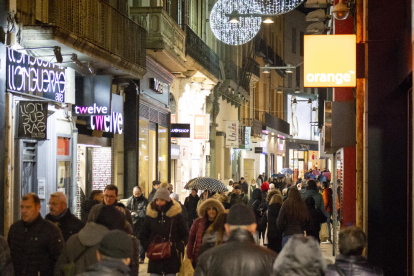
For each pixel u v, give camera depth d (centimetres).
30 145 1839
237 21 2658
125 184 2756
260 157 7625
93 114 2062
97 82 2056
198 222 1223
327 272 703
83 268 835
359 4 1630
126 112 2759
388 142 1533
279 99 8694
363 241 714
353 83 1549
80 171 2472
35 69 1744
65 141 2033
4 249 855
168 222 1265
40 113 1670
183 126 3653
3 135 1589
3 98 1582
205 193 2220
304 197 2006
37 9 1781
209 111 4838
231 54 5491
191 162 4350
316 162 10625
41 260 989
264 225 1845
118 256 618
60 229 1062
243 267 664
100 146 2483
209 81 4228
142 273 1864
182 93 3941
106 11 2155
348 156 1869
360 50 1551
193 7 4275
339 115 1834
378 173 1533
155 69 3102
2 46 1584
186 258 1263
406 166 1520
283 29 8900
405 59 1370
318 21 2436
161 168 3453
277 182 4856
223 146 5506
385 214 1524
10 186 1630
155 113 3256
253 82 6944
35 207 998
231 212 724
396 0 1533
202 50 3809
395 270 1509
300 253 649
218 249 685
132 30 2447
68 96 1967
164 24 2878
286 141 9338
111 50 2203
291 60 9325
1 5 1592
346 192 1875
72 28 1866
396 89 1530
